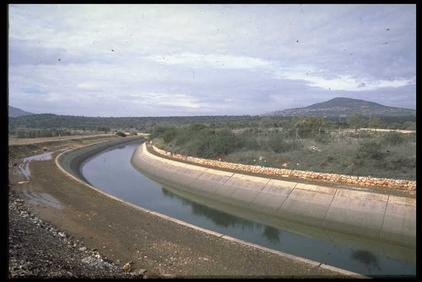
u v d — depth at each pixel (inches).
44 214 729.6
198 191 1184.8
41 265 402.0
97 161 2218.3
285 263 472.4
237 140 1473.9
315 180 930.7
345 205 776.9
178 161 1535.4
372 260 609.3
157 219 682.2
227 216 915.4
